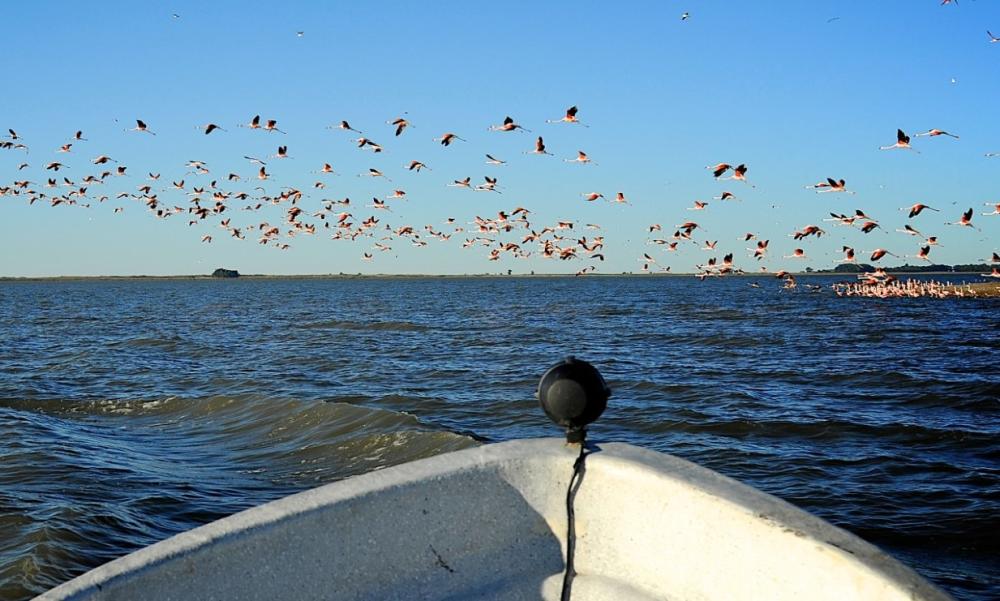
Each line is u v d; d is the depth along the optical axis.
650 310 68.12
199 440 16.30
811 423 16.16
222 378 25.55
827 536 2.64
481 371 26.25
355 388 22.84
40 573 8.45
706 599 2.80
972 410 17.81
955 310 66.19
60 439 15.14
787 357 29.62
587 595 2.95
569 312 65.88
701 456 14.02
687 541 2.87
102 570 2.63
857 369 25.22
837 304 78.56
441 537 3.01
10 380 25.64
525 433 16.39
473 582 3.02
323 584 2.86
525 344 36.25
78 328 52.50
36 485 11.74
